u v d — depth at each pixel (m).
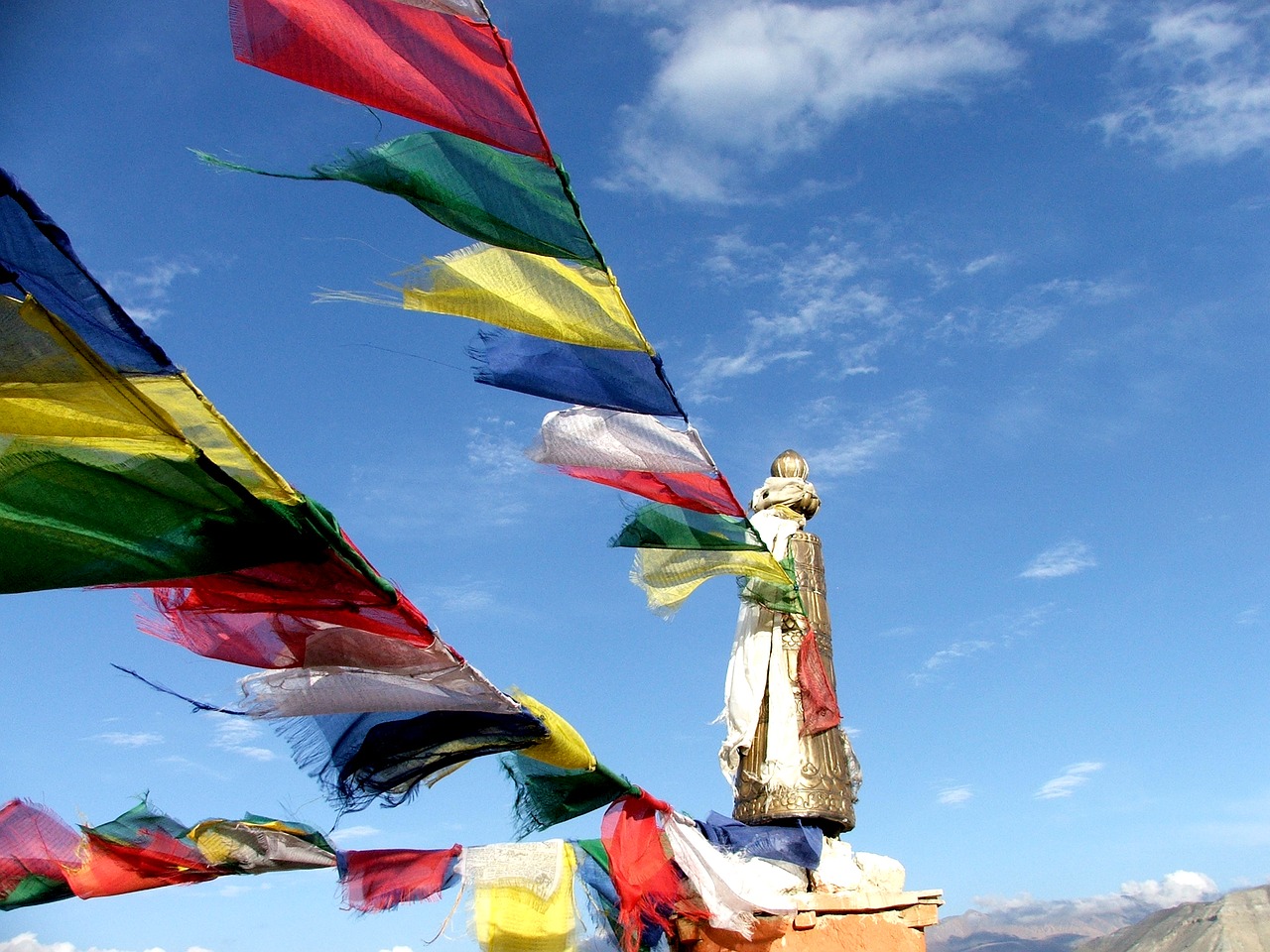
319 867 11.45
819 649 16.23
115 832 11.02
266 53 7.23
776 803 14.91
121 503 7.39
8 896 10.93
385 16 7.26
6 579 7.31
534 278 8.73
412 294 8.48
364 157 7.61
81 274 6.23
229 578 8.06
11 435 7.06
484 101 7.66
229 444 7.10
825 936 14.00
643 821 12.53
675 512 11.45
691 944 14.50
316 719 9.62
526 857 12.09
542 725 10.07
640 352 9.13
